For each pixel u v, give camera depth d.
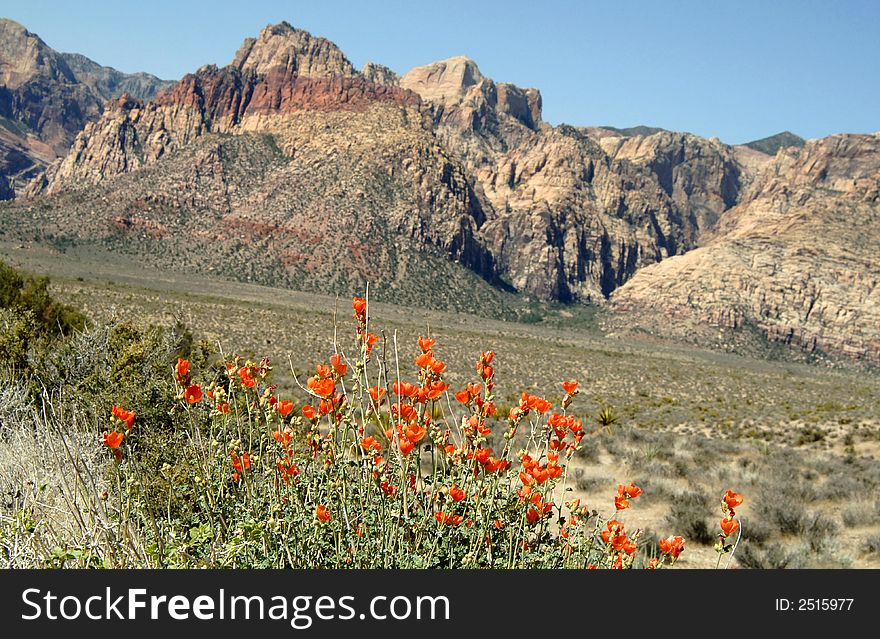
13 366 8.72
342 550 3.27
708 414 34.94
